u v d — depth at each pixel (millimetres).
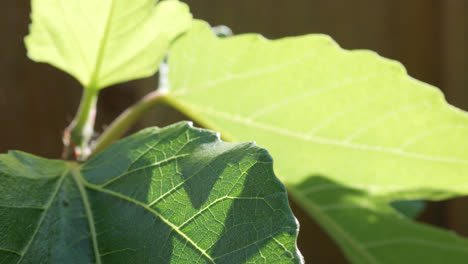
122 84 833
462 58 1068
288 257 384
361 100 521
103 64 500
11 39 880
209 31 519
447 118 515
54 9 485
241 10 1021
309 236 1048
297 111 535
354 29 1084
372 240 579
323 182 559
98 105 814
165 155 438
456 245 566
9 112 871
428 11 1100
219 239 408
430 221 1047
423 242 569
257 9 1033
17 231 426
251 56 522
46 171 446
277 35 1043
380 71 510
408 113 519
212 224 411
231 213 410
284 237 391
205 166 423
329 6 1074
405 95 513
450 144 523
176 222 419
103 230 432
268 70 525
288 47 515
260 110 539
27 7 895
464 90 1066
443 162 530
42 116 888
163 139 443
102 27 488
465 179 535
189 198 421
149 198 430
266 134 546
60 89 901
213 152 427
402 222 564
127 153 447
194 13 989
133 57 500
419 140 526
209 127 549
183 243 414
